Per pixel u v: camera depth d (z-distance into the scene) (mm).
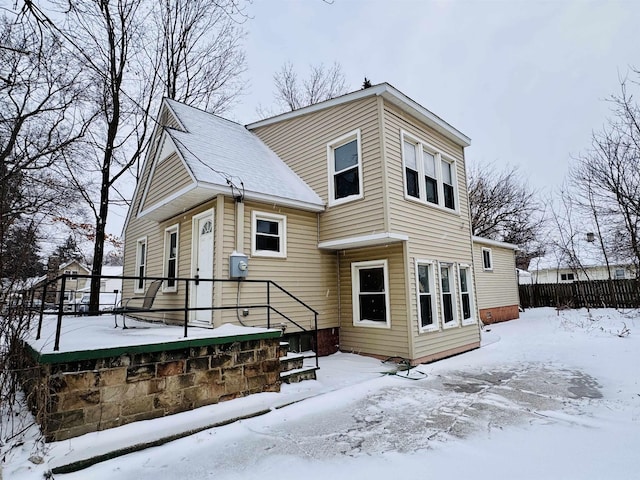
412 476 2846
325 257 8289
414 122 8203
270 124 9938
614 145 14203
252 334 4844
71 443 3271
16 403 4098
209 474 2982
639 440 3328
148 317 9250
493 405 4660
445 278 8562
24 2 3447
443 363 7320
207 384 4395
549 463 2969
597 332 10289
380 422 4125
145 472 3012
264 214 7254
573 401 4730
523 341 9781
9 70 8156
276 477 2912
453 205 9422
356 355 7766
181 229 8094
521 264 26750
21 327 3986
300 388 5309
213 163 7094
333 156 8297
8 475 2746
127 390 3752
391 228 6906
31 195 9883
